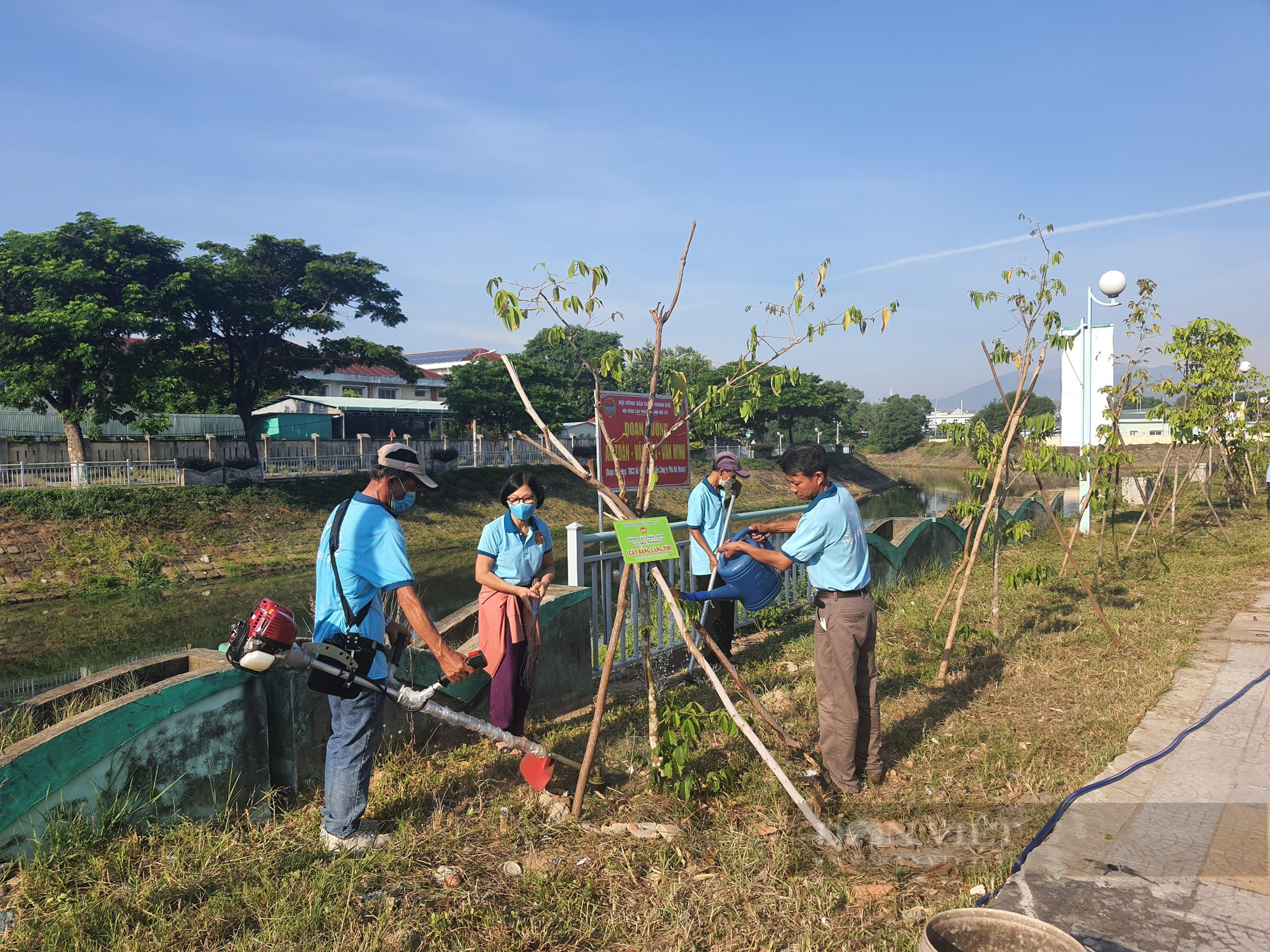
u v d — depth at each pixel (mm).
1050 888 2963
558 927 2801
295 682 3691
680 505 29781
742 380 4145
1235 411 14922
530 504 4117
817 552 3850
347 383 49531
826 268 4023
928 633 6715
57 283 22062
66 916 2691
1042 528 14406
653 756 3955
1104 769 4023
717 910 2893
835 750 3861
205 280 24312
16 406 22438
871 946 2676
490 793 3895
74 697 4227
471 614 5316
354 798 3307
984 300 6102
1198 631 6648
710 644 4094
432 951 2652
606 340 59531
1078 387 13906
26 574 18500
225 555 21656
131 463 24328
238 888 2949
